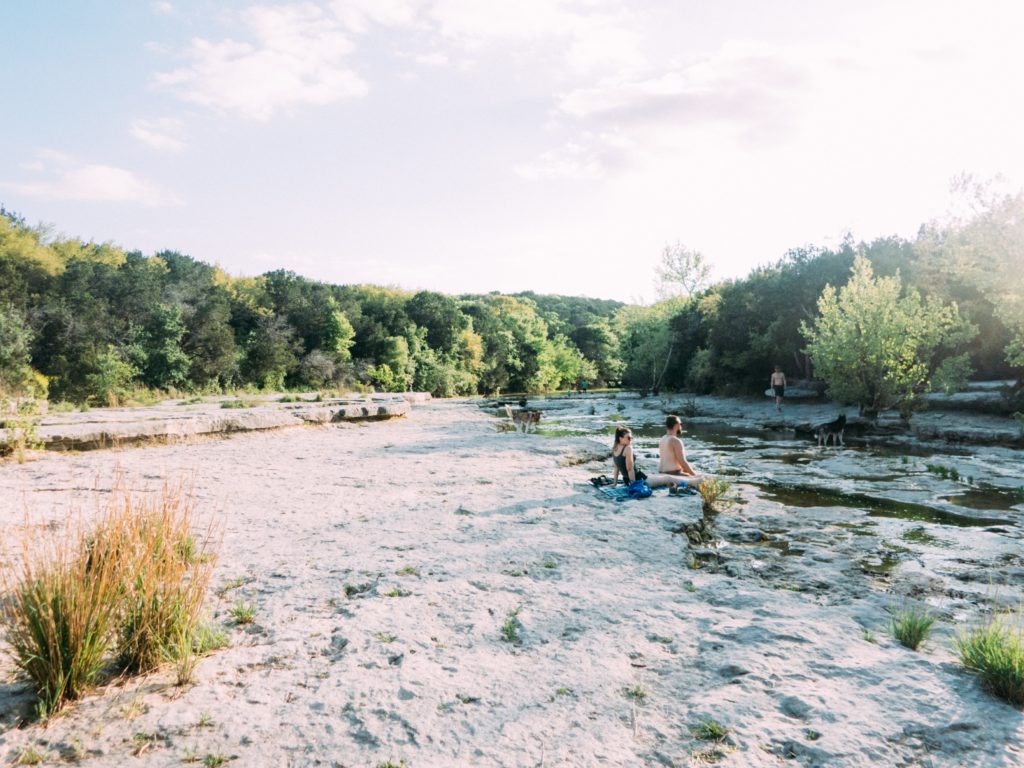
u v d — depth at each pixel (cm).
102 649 350
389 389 5675
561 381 8788
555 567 581
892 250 2748
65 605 338
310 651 398
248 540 659
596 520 761
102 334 3831
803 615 467
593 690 348
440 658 388
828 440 1742
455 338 7038
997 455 1381
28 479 966
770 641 413
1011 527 791
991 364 2194
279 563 581
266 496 892
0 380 2419
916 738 297
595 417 2812
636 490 902
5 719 310
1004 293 1573
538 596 502
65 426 1349
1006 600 526
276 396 3120
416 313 6956
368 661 383
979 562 639
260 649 401
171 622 385
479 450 1446
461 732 304
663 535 699
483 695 342
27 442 1218
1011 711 322
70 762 278
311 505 837
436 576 547
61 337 3609
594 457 1395
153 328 3978
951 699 334
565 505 847
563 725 311
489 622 447
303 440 1648
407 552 620
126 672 365
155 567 387
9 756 280
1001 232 1542
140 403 2556
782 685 350
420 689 347
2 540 448
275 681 357
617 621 451
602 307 15725
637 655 395
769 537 738
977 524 809
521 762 279
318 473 1102
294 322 5631
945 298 2191
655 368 4447
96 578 360
